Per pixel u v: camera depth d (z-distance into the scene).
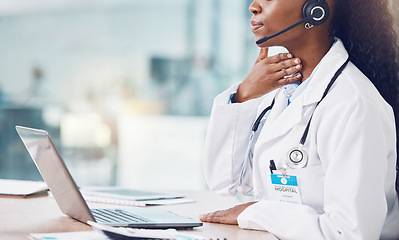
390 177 1.32
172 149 6.68
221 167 1.63
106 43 6.86
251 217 1.31
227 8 6.67
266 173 1.43
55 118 6.76
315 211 1.29
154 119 6.72
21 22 6.89
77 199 1.25
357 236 1.18
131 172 6.58
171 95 6.76
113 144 6.66
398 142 1.42
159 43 6.81
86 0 6.85
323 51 1.46
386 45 1.47
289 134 1.40
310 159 1.34
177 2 6.76
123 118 6.75
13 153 6.47
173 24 6.78
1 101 6.73
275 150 1.41
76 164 6.59
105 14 6.85
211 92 6.71
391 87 1.47
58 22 6.88
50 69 6.88
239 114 1.58
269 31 1.43
